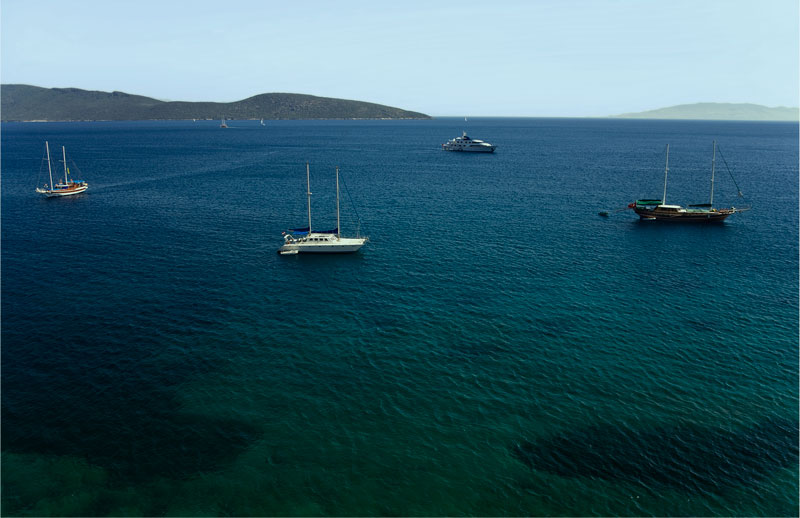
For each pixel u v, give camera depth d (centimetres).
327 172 18375
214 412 4050
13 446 3631
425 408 4125
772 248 8688
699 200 13350
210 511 3156
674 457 3631
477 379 4534
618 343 5206
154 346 5041
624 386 4453
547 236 9375
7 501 3184
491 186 15325
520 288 6688
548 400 4247
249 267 7531
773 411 4134
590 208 12050
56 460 3522
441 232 9600
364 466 3522
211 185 14988
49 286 6556
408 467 3519
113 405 4109
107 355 4850
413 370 4672
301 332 5397
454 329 5494
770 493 3338
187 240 8894
